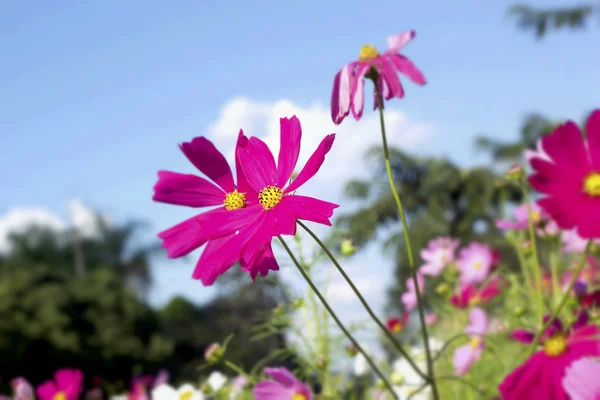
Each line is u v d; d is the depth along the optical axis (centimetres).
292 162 71
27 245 1830
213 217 71
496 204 539
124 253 1927
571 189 78
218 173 75
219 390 108
